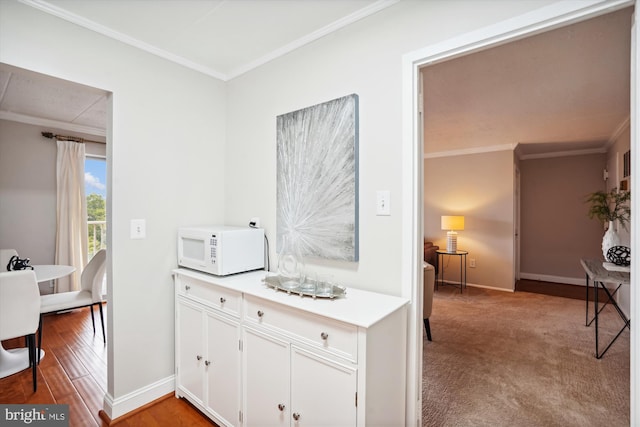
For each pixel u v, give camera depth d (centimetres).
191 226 225
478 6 136
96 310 392
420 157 156
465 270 528
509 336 312
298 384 141
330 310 134
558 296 461
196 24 179
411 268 152
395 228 157
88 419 189
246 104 230
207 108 234
